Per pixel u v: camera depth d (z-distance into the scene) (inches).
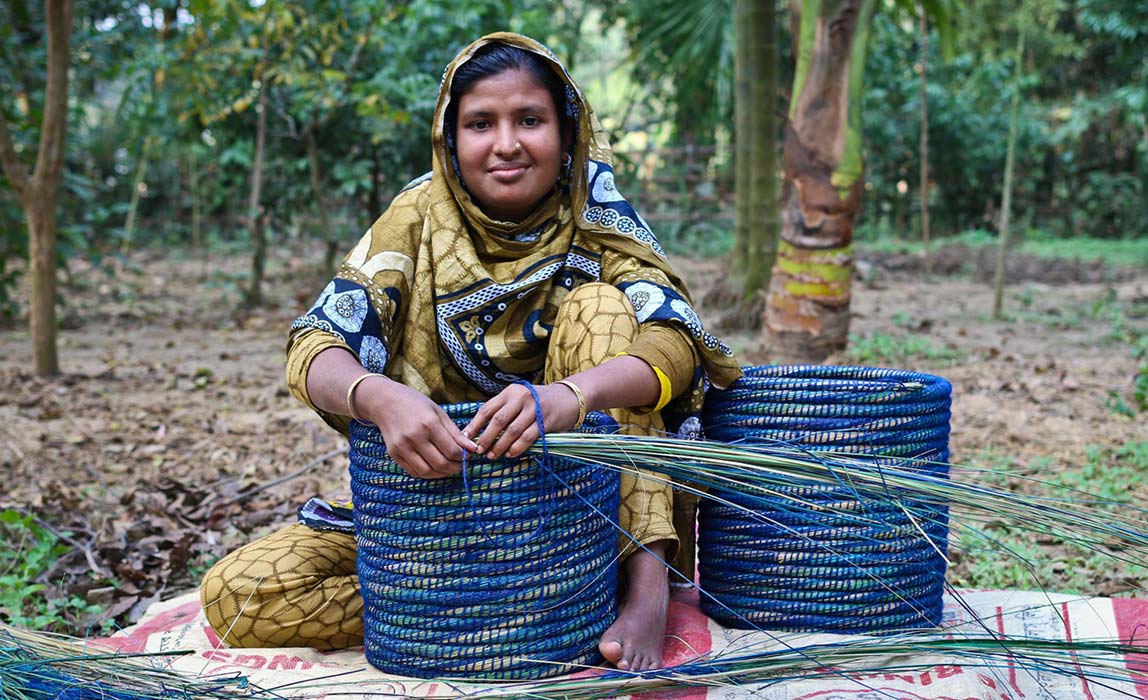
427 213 94.0
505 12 388.8
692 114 653.9
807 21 253.9
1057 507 85.4
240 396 254.2
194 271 549.3
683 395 92.2
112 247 590.2
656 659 85.3
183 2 366.0
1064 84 778.8
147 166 663.8
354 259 92.7
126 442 213.3
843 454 86.5
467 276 92.0
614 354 87.0
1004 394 246.4
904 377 97.0
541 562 82.0
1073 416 224.5
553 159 91.5
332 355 85.4
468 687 81.0
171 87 375.2
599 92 855.1
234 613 91.7
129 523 161.2
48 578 139.9
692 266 563.8
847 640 84.4
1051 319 371.6
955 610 102.3
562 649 84.1
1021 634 97.0
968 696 78.9
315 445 208.4
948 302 431.8
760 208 321.4
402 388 79.6
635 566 90.6
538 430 77.5
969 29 676.1
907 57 682.2
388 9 353.7
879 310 398.6
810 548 90.0
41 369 272.4
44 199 267.7
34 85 344.2
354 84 349.4
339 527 95.2
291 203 431.5
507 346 93.7
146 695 78.0
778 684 80.4
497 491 79.6
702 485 94.5
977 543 142.6
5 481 185.9
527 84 89.7
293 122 391.2
